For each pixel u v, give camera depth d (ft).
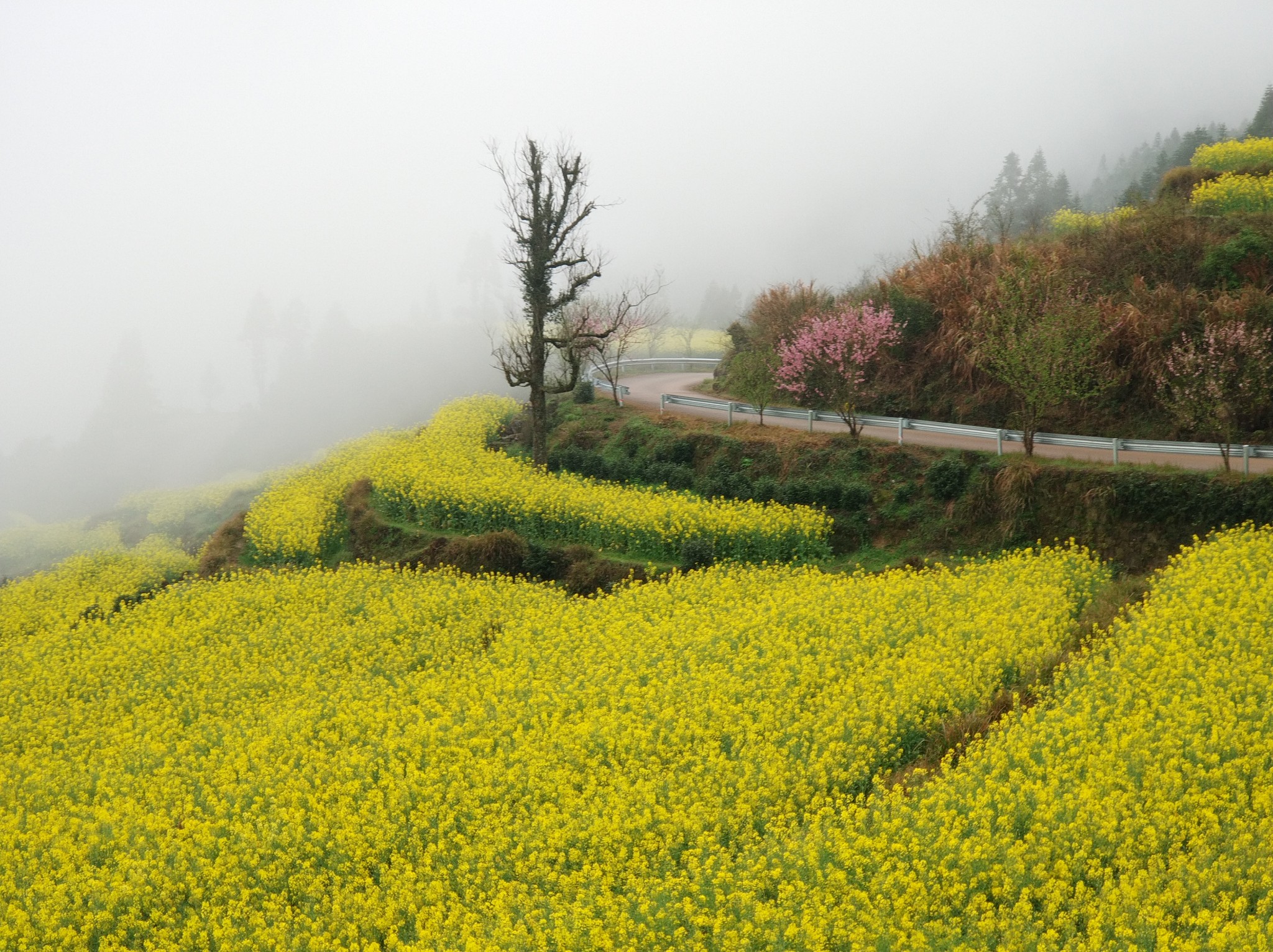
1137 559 68.28
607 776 45.34
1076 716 42.37
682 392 131.85
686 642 60.23
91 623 83.76
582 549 83.66
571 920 35.12
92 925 38.50
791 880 36.52
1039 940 31.24
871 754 44.57
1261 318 81.41
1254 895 31.24
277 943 36.37
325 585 82.79
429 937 35.29
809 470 86.94
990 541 74.54
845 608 61.98
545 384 118.83
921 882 34.24
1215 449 74.13
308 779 48.62
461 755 48.29
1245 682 43.75
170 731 57.62
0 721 62.28
